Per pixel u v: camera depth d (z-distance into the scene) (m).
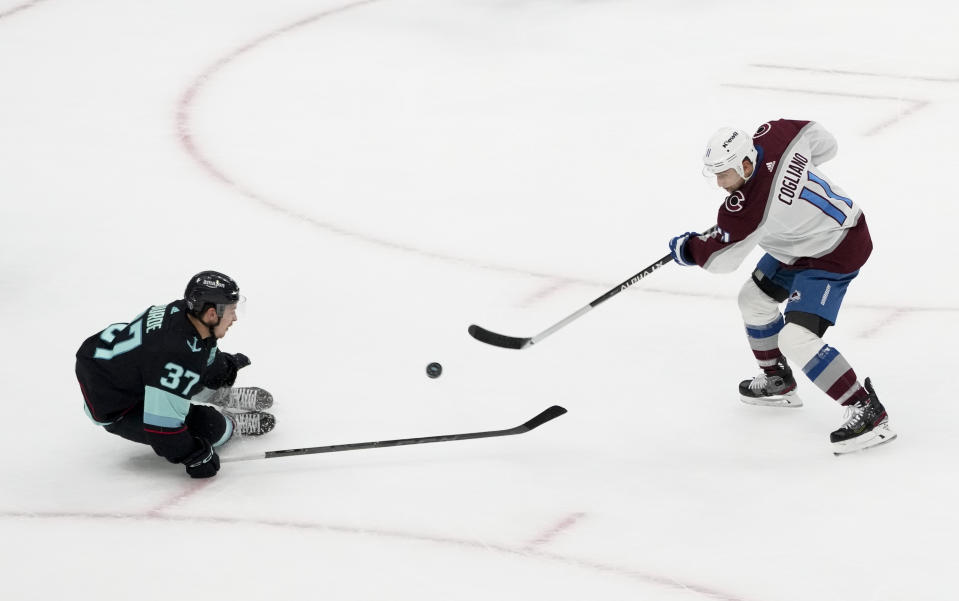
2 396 17.25
